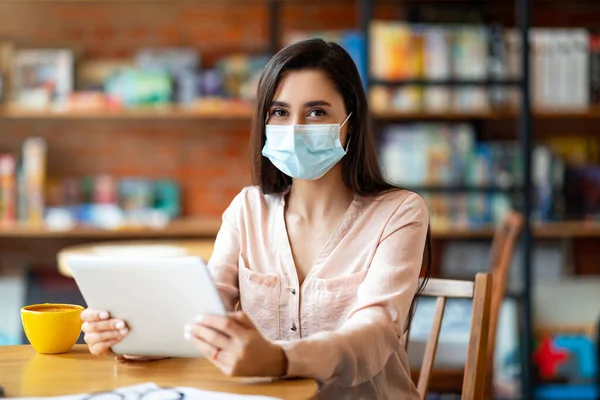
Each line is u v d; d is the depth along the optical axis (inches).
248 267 72.9
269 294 70.9
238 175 177.5
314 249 71.4
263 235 73.2
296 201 73.2
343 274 69.5
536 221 161.8
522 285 154.4
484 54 156.0
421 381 77.8
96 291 58.9
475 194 159.2
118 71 171.0
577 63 159.5
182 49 174.1
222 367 53.6
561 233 160.4
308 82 69.7
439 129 158.1
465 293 77.2
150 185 170.2
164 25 173.9
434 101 157.2
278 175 74.6
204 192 177.0
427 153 156.7
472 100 157.6
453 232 158.2
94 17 173.0
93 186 168.7
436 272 169.8
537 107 159.0
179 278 55.1
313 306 69.1
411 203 70.4
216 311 54.8
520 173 157.8
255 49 174.7
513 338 157.5
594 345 163.0
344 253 69.9
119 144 175.8
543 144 171.0
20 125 173.9
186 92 164.4
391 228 69.1
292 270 70.7
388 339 61.9
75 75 167.3
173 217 172.1
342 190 72.4
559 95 159.5
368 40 151.6
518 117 163.0
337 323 68.6
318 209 72.2
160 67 165.5
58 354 64.9
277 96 70.7
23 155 172.7
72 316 65.0
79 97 162.6
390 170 156.6
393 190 72.5
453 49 155.9
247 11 174.4
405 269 66.7
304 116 70.1
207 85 164.4
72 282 169.2
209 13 174.1
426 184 156.6
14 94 163.0
